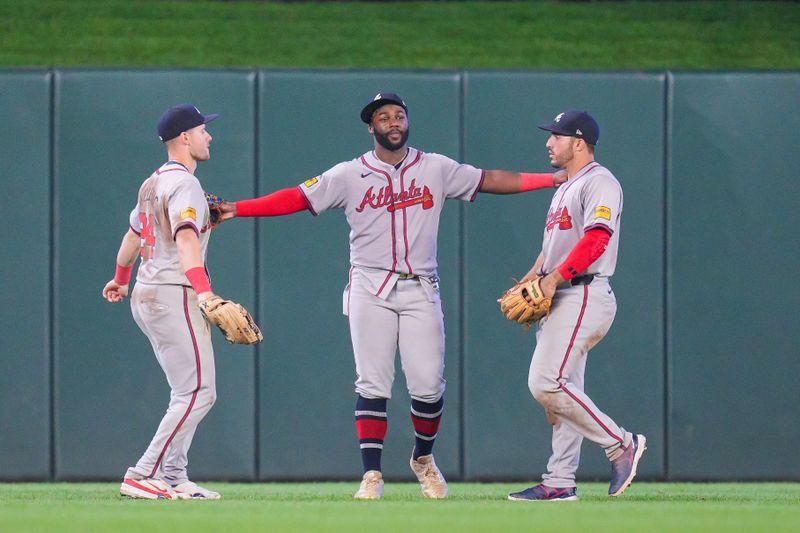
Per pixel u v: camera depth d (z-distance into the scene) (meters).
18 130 25.52
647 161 25.95
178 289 17.45
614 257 17.72
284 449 25.55
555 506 15.67
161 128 18.11
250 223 25.67
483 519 13.41
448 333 25.70
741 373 25.83
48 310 25.42
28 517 13.42
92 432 25.36
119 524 12.63
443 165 18.81
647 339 25.78
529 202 25.92
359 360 18.41
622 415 25.66
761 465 25.75
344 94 25.97
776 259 25.95
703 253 25.91
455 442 25.62
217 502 16.45
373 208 18.38
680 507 15.55
